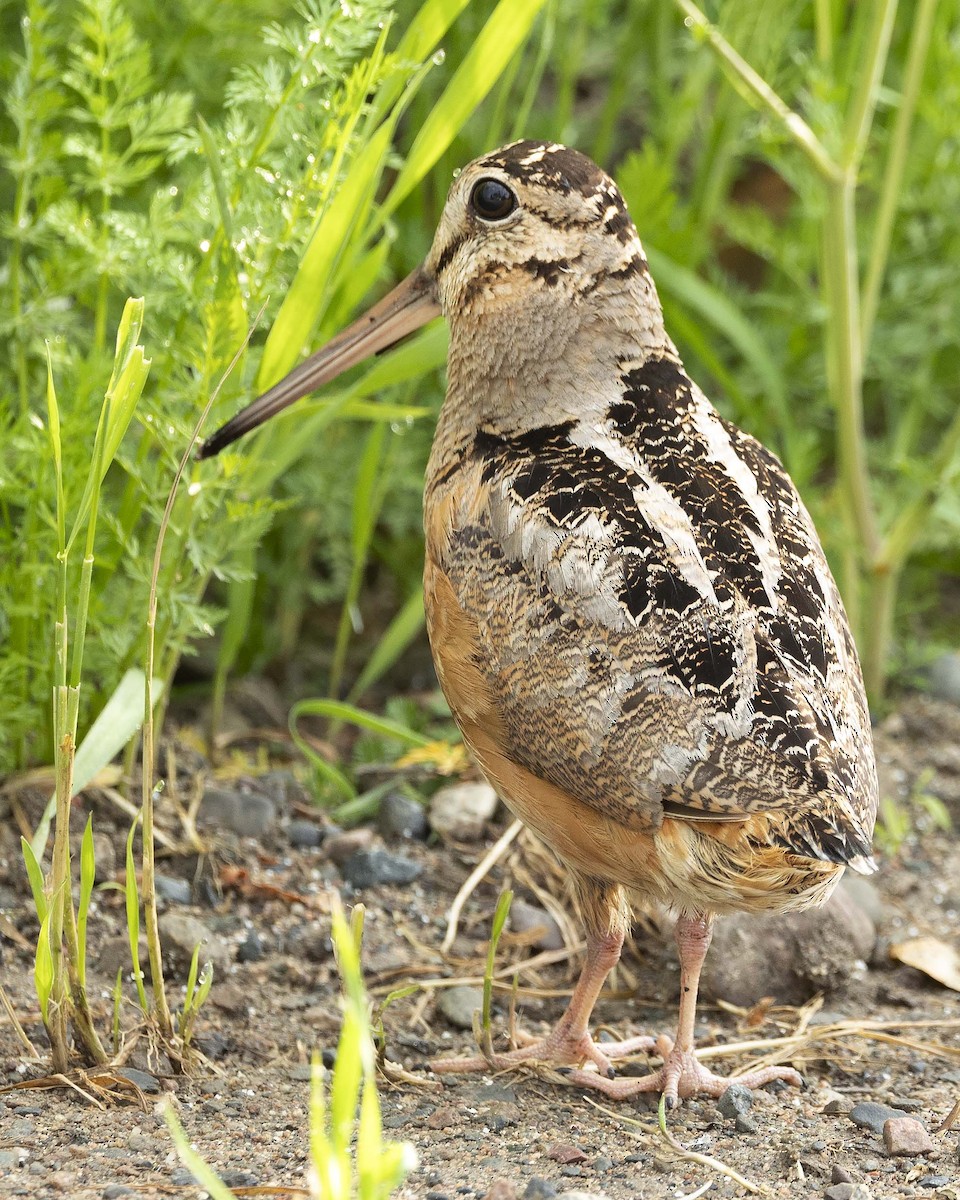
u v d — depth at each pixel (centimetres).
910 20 1480
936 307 1456
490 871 1098
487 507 862
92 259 1031
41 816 1057
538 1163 768
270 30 948
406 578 1422
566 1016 898
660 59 1441
